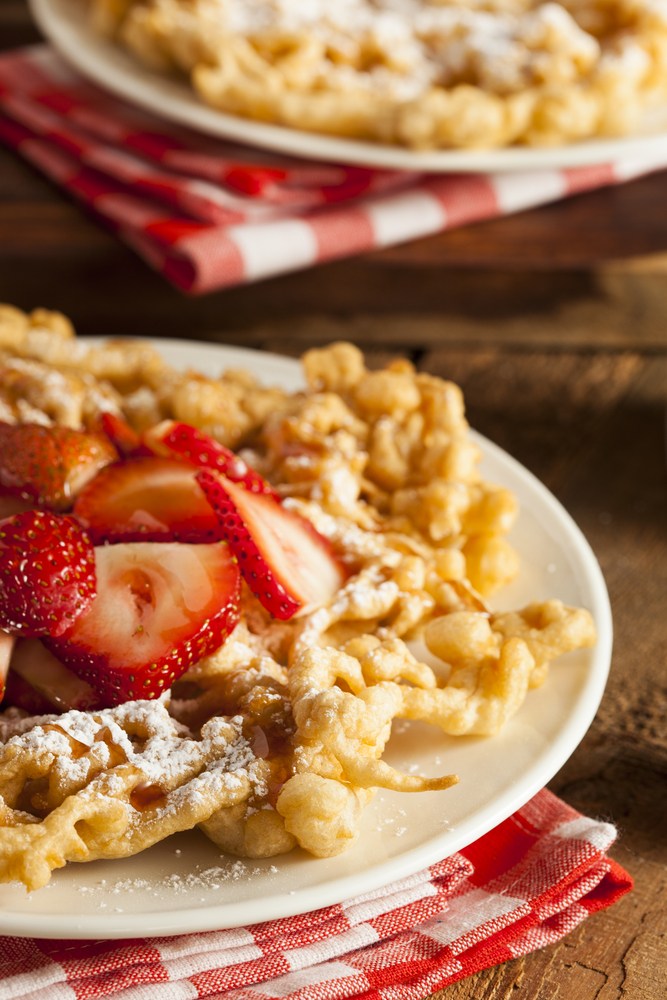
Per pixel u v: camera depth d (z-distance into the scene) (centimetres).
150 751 62
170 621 64
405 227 87
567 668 66
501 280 89
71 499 68
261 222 86
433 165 84
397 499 71
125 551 65
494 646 66
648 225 89
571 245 89
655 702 71
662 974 63
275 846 61
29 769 62
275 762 62
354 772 62
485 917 63
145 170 88
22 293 90
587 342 90
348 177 87
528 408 85
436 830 62
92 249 89
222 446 71
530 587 70
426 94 85
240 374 75
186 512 67
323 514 69
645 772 68
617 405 85
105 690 64
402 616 67
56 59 96
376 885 61
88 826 61
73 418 71
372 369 88
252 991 61
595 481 80
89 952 61
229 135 86
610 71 87
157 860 62
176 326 90
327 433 72
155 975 61
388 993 62
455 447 71
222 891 61
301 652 65
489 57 88
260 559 66
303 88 88
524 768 64
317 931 62
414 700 64
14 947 62
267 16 91
